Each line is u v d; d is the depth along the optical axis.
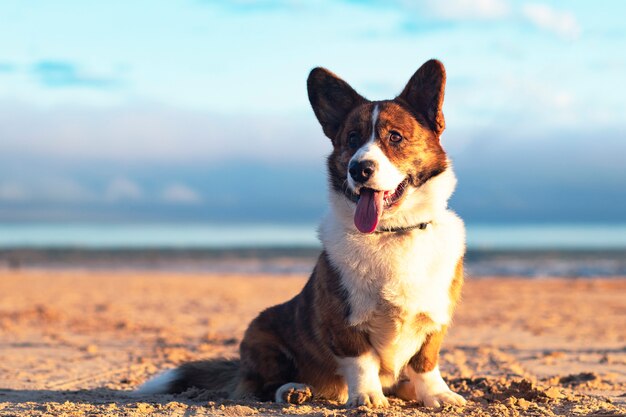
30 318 4.14
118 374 2.60
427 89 2.05
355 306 1.97
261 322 2.16
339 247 1.99
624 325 3.97
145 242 19.66
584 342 3.29
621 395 2.16
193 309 4.81
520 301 5.26
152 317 4.34
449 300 2.00
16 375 2.55
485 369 2.64
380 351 2.01
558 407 2.00
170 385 2.26
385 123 2.01
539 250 12.52
